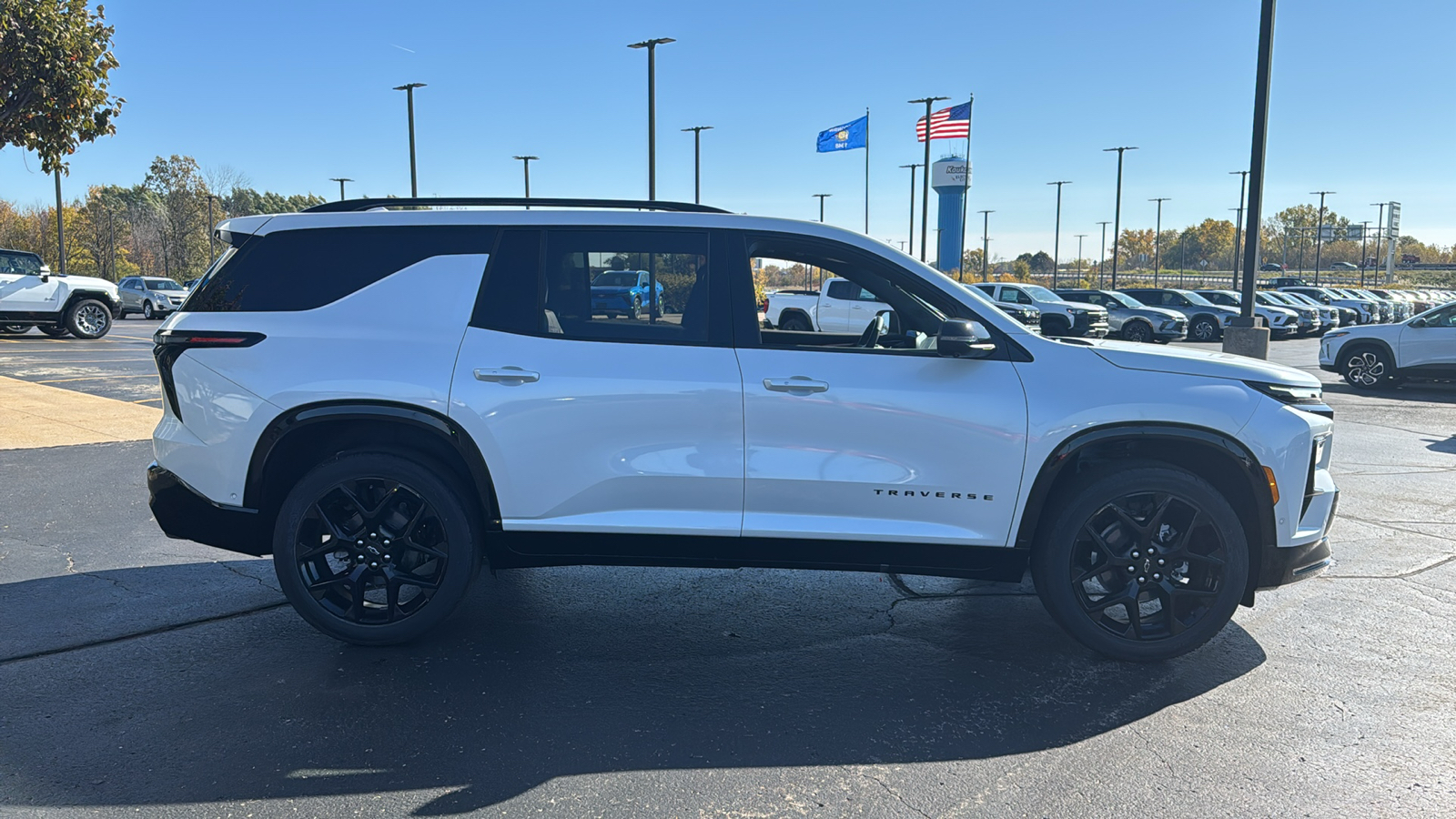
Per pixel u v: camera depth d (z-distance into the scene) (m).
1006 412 3.88
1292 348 27.48
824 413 3.89
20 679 3.79
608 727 3.46
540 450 3.92
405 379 3.90
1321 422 4.02
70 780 3.02
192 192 79.56
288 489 4.16
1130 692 3.79
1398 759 3.24
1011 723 3.51
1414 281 111.06
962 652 4.22
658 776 3.10
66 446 8.50
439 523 4.02
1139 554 3.93
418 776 3.08
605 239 4.05
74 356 16.88
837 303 12.21
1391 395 14.70
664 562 4.04
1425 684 3.86
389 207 4.27
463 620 4.58
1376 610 4.76
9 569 5.16
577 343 3.96
